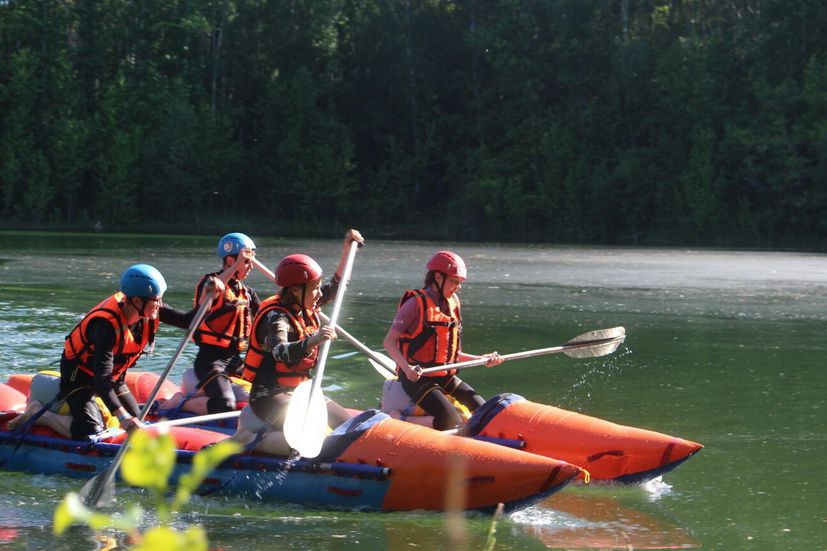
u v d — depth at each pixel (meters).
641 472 7.33
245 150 64.06
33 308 17.88
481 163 60.44
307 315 7.15
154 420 8.70
